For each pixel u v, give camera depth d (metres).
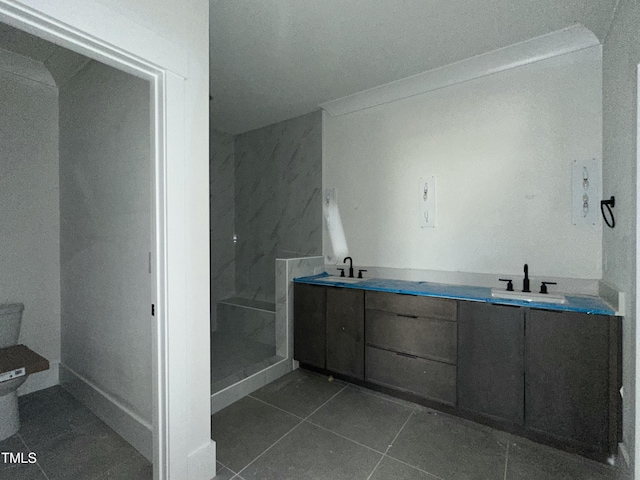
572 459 1.74
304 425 2.06
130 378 1.90
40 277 2.56
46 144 2.59
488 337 1.98
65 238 2.57
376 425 2.06
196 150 1.56
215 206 4.09
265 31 2.08
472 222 2.53
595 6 1.76
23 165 2.48
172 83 1.42
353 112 3.18
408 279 2.85
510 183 2.36
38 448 1.84
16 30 2.10
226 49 2.29
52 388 2.58
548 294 2.08
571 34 2.04
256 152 4.05
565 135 2.16
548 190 2.22
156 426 1.47
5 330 2.22
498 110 2.41
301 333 2.88
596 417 1.68
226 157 4.21
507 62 2.31
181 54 1.43
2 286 2.40
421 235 2.79
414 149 2.81
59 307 2.66
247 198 4.16
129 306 1.89
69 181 2.50
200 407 1.59
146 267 1.75
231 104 3.27
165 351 1.42
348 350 2.59
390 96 2.88
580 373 1.71
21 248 2.48
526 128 2.30
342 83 2.81
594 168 2.06
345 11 1.89
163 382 1.44
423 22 1.99
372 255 3.08
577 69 2.11
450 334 2.12
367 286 2.53
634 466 1.38
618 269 1.69
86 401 2.30
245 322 3.71
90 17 1.11
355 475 1.62
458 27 2.03
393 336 2.36
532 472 1.64
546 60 2.22
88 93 2.25
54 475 1.63
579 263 2.12
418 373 2.25
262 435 1.96
